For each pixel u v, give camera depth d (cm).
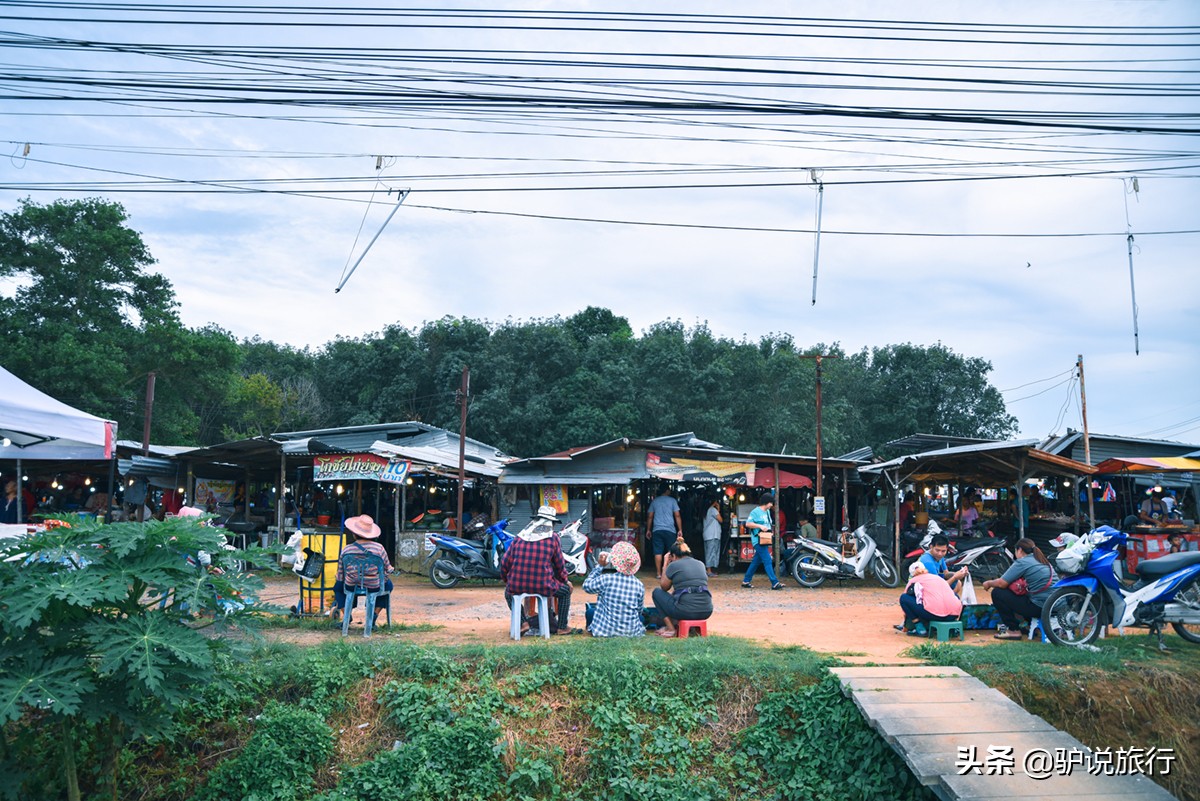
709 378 3622
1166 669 754
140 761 679
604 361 3869
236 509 1933
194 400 3494
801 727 694
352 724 706
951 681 705
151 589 565
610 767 667
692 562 934
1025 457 1537
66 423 914
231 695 651
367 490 2017
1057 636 860
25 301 2711
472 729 669
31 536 538
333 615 995
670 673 735
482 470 1761
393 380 3881
